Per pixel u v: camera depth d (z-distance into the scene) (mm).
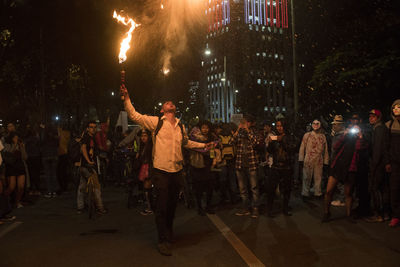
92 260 4988
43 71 24172
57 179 12266
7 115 28359
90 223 7438
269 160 7809
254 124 7906
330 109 17625
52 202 10391
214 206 9289
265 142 8445
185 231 6578
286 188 7762
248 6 122812
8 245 5812
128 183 9109
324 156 9867
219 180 9844
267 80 121188
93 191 8148
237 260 4871
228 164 9562
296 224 6918
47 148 11461
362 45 16297
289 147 7672
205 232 6461
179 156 5672
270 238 5949
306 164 9672
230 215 7996
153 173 5535
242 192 7953
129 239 6090
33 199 11031
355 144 7148
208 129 8125
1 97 27516
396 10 15641
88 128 8375
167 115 5723
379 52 16172
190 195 9320
